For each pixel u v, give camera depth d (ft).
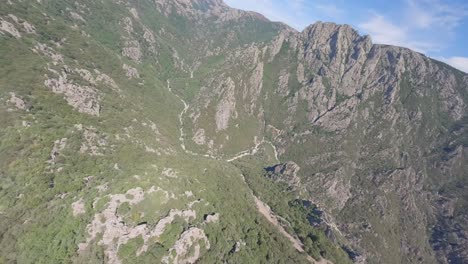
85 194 410.52
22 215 390.63
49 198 405.80
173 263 400.47
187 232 429.79
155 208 433.89
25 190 410.52
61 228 377.91
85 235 375.45
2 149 440.45
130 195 423.23
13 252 362.53
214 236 460.55
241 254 458.50
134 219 408.87
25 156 441.27
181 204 463.42
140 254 386.93
